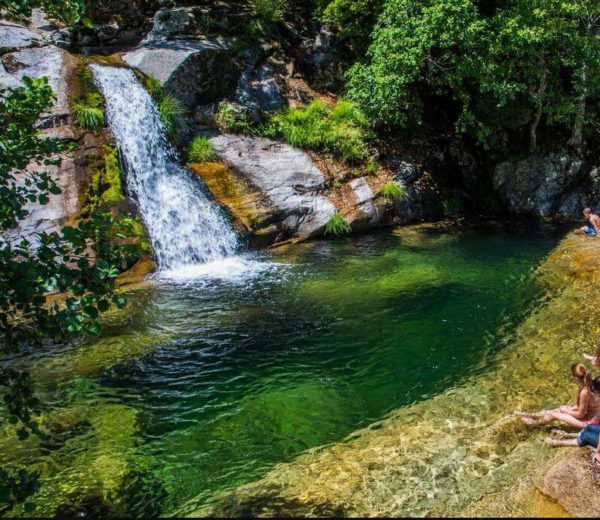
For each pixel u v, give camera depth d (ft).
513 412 22.35
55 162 14.99
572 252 42.57
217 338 29.96
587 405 20.07
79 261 12.93
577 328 29.40
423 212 54.19
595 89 56.59
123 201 40.93
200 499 18.38
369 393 24.88
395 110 54.29
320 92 59.98
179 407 23.82
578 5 51.42
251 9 61.72
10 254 12.96
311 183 50.21
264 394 24.84
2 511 17.48
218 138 51.16
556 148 57.82
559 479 17.97
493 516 16.75
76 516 17.63
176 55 51.31
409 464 19.44
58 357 27.84
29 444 21.17
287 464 20.10
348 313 33.12
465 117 53.72
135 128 45.80
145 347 28.94
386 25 53.88
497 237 48.73
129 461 20.39
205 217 44.37
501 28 51.21
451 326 31.17
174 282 37.88
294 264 41.88
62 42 51.85
